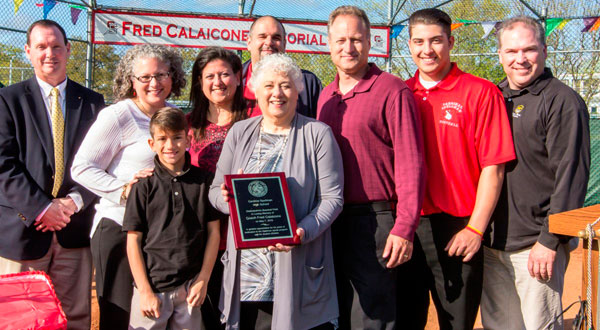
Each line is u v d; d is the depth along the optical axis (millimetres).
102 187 3123
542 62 3115
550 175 3049
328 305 2850
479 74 14805
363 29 3051
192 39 8242
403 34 12344
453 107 3121
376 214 3004
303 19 8492
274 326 2760
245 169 2922
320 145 2865
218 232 3154
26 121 3553
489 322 3371
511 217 3139
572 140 2943
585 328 2193
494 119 3064
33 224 3484
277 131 2961
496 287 3330
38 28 3629
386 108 2984
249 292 2830
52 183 3533
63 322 2371
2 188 3420
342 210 3094
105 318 3193
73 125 3629
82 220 3615
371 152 3008
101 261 3197
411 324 3432
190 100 3596
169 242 2992
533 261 2975
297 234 2666
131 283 3178
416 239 3316
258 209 2707
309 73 4027
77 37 8633
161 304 2990
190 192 3061
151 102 3316
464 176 3133
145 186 3023
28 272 2773
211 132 3467
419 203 2865
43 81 3678
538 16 8289
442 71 3221
